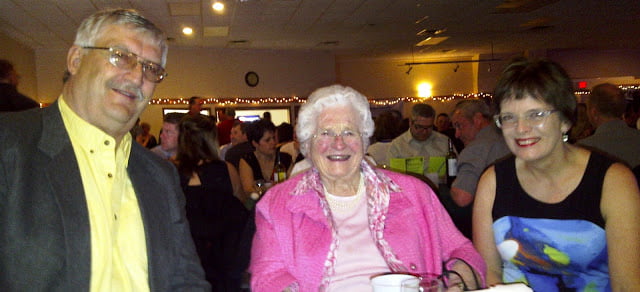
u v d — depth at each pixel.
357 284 1.70
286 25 9.09
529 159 1.63
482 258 1.79
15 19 7.60
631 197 1.59
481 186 1.91
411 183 1.89
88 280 1.32
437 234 1.86
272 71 11.85
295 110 12.02
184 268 1.67
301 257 1.72
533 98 1.59
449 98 14.18
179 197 1.71
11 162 1.25
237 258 2.19
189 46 10.93
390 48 12.15
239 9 7.77
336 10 8.10
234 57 11.49
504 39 11.61
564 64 14.07
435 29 10.03
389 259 1.74
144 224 1.53
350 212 1.83
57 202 1.29
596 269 1.69
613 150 2.92
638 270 1.57
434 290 1.33
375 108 13.66
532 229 1.75
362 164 1.86
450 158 3.70
